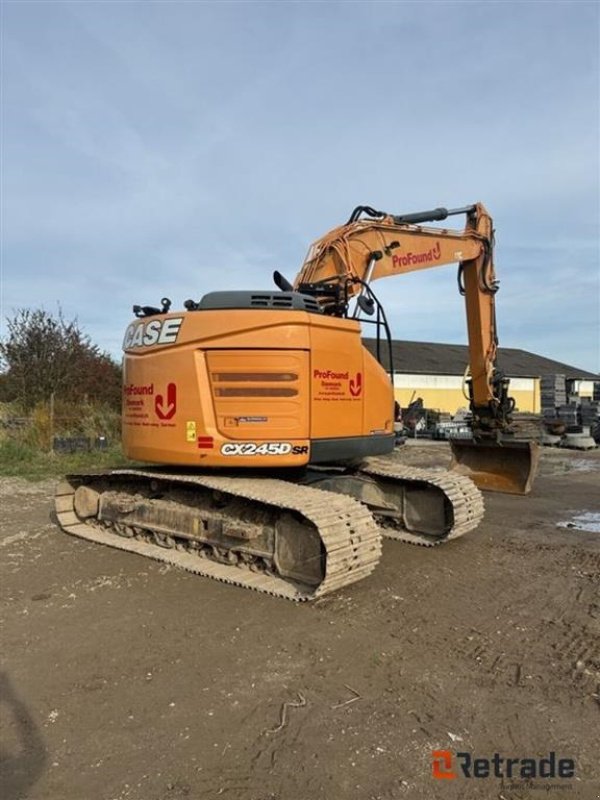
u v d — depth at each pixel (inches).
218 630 184.9
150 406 252.1
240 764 120.9
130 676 156.3
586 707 143.5
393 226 333.4
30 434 621.6
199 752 124.7
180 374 240.5
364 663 164.2
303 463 234.2
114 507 287.1
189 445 238.1
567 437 804.0
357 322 259.9
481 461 445.4
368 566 216.8
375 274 323.6
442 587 226.5
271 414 232.7
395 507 295.4
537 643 179.0
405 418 1031.6
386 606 206.1
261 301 241.0
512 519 347.3
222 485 232.4
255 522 233.5
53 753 124.3
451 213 382.0
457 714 139.7
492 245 406.0
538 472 560.7
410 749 126.3
